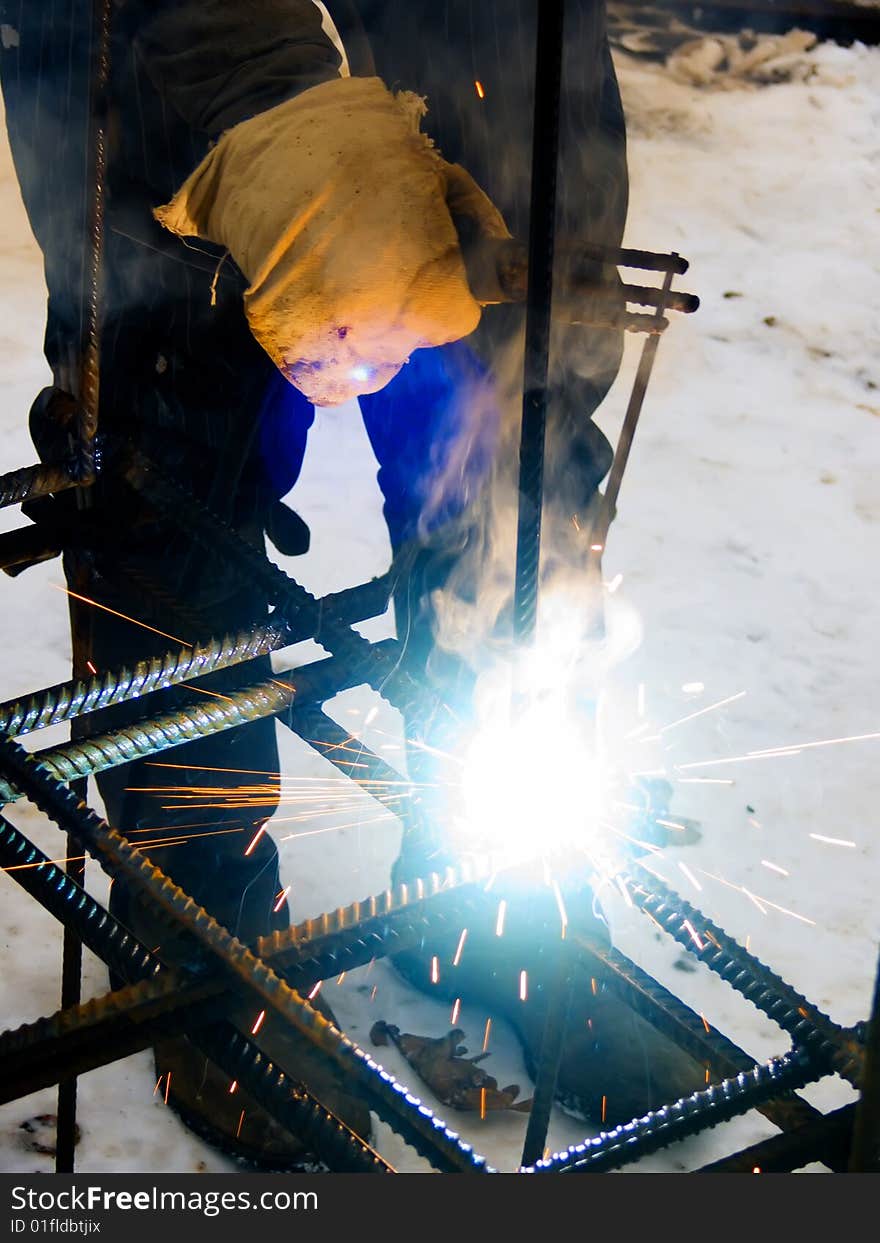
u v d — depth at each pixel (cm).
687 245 491
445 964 254
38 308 436
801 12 610
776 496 394
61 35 210
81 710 166
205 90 179
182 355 222
